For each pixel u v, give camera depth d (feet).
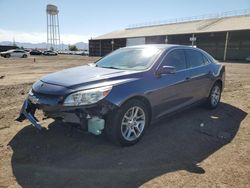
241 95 27.81
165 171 11.50
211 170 11.65
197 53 19.67
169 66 15.37
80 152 13.07
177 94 16.67
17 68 65.16
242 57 159.94
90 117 12.47
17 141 14.11
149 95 14.38
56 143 13.97
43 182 10.47
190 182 10.66
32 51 196.95
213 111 21.04
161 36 195.72
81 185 10.32
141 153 13.19
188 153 13.33
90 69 15.60
